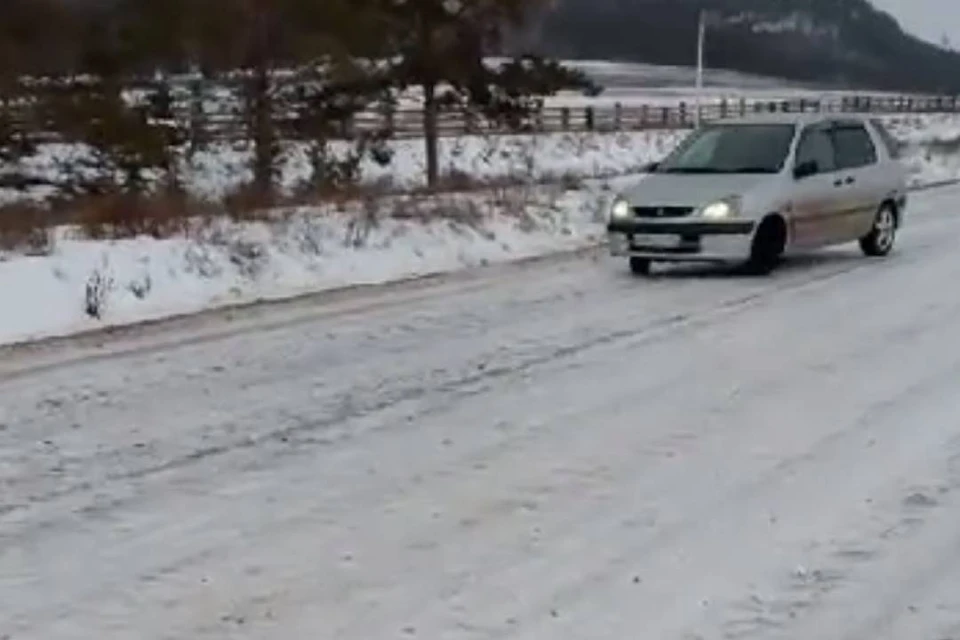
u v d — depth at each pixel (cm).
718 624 818
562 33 19788
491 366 1566
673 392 1420
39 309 1952
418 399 1401
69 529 998
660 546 950
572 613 835
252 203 3095
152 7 4031
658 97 12250
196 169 4247
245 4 4075
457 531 984
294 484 1103
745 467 1139
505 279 2367
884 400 1373
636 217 2355
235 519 1016
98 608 850
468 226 2912
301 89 4256
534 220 3136
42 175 4069
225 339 1775
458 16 4666
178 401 1406
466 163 5638
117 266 2216
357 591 872
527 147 6247
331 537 973
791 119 2552
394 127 5888
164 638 802
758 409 1341
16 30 3891
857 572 902
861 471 1125
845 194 2517
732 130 2541
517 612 837
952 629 813
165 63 4159
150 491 1089
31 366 1606
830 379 1473
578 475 1119
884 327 1791
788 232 2383
